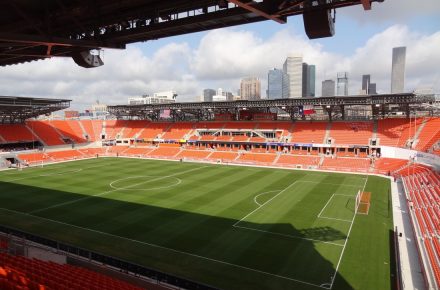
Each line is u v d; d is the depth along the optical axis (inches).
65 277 814.5
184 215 1676.9
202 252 1250.0
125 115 4909.0
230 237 1390.3
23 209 1790.1
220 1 800.9
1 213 1723.7
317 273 1090.1
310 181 2487.7
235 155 3629.4
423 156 2496.3
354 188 2250.2
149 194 2106.3
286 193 2117.4
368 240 1349.7
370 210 1747.0
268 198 1996.8
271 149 3609.7
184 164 3376.0
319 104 3368.6
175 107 4165.8
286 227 1499.8
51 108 3983.8
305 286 1013.8
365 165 2967.5
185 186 2333.9
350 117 3784.5
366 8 650.8
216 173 2847.0
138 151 4210.1
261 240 1357.0
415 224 1487.5
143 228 1499.8
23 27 920.3
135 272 1078.4
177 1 834.8
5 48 1067.3
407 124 3238.2
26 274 731.4
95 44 978.7
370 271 1099.3
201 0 817.5
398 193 2112.5
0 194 2117.4
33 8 882.8
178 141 4143.7
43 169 3090.6
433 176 2068.2
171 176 2711.6
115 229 1489.9
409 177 2347.4
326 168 3021.7
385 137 3179.1
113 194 2108.8
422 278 1051.9
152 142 4340.6
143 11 893.8
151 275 1059.9
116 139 4532.5
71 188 2282.2
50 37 850.8
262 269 1119.0
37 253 1160.8
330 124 3614.7
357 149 3191.4
